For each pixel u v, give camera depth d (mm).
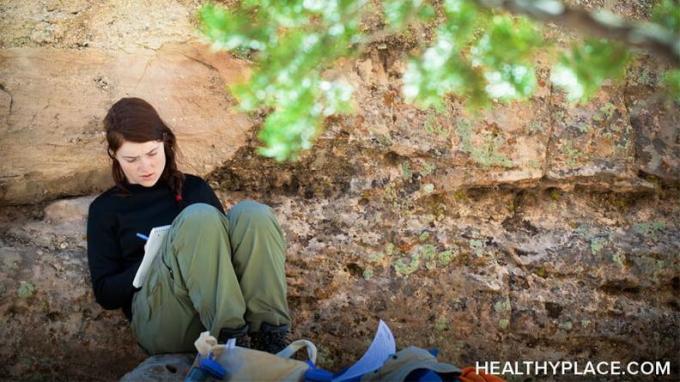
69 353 6129
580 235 6734
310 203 6562
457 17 4207
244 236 5441
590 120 6781
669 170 6871
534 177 6699
